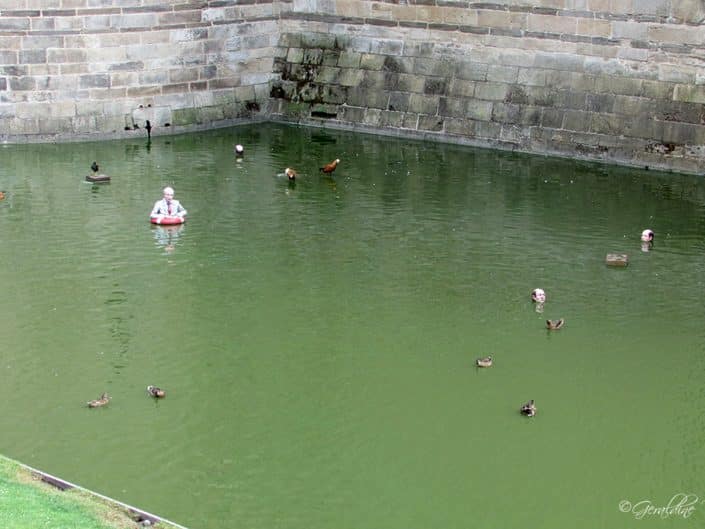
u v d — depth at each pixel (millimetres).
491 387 27969
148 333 30328
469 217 39656
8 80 46312
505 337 30625
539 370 28859
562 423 26453
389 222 39031
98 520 20609
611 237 38062
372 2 49500
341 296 32906
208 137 49219
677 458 25156
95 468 24047
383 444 25359
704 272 35250
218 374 28250
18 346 29453
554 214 40125
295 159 46250
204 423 25969
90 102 47500
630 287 34031
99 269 34500
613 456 25219
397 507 23094
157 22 47906
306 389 27625
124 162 45219
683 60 43906
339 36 50531
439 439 25641
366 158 46500
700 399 27688
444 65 48594
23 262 34812
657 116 44656
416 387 27844
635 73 44875
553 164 45781
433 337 30500
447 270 35000
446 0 47906
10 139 46875
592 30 45281
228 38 50000
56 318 31109
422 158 46562
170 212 38500
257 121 51625
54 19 46156
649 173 44531
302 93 51406
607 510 23281
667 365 29297
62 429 25562
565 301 32969
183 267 34750
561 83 46375
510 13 46750
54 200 40469
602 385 28250
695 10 43188
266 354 29312
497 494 23688
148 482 23594
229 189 42125
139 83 48219
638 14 44250
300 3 50969
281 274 34344
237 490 23438
